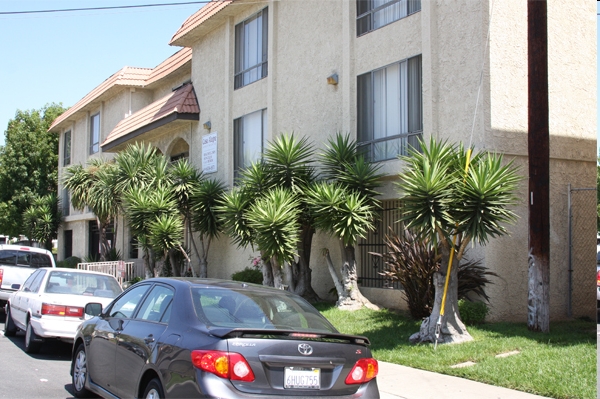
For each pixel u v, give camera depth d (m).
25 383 8.27
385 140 13.76
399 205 13.52
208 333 5.15
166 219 18.34
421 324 10.56
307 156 14.72
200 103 21.47
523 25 12.14
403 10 13.61
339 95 15.06
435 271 10.48
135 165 20.80
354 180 13.09
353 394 5.38
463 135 11.88
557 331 10.63
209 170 20.50
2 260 15.41
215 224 18.39
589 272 12.77
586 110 13.12
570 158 12.76
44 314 10.07
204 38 21.55
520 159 11.95
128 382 5.93
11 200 37.03
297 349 5.16
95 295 10.82
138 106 27.53
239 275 17.05
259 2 18.34
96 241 31.28
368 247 14.41
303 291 14.98
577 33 13.15
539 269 10.50
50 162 38.16
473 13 11.83
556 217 12.52
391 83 13.73
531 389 7.35
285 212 13.14
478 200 9.32
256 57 18.61
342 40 15.00
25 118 38.25
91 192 23.23
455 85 12.11
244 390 4.91
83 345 7.46
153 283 6.61
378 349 9.89
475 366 8.38
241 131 19.14
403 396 7.41
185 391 4.96
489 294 11.38
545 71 10.60
